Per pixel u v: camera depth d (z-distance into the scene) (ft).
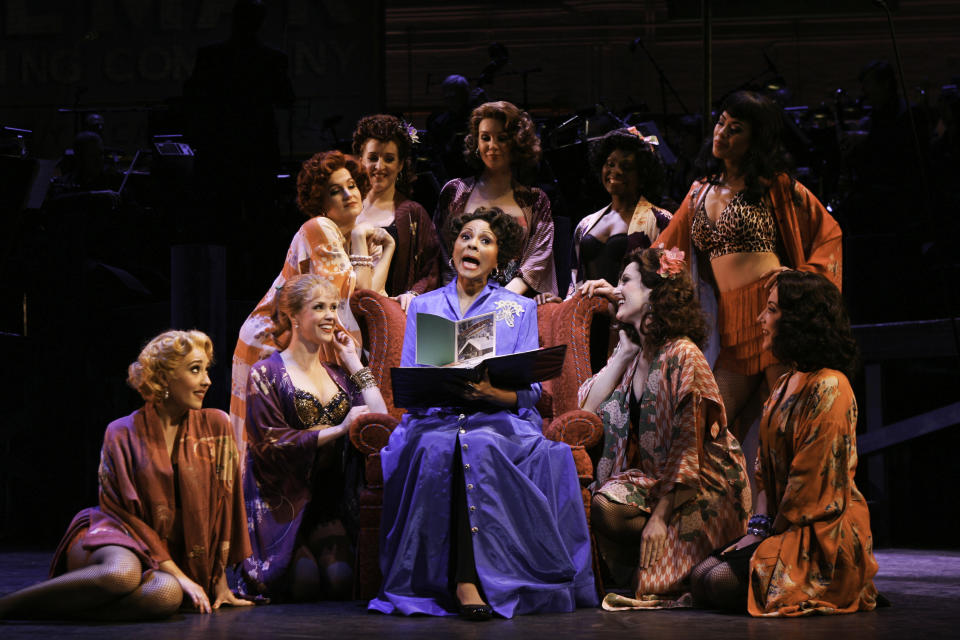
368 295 29.45
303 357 28.27
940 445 46.78
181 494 24.48
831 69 97.81
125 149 87.56
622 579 29.48
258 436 27.71
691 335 27.12
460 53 101.96
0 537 45.70
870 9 96.78
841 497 23.86
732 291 30.89
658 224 33.88
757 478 25.25
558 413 28.43
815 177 53.26
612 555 27.12
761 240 30.66
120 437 24.36
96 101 88.28
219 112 45.55
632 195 34.12
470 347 25.64
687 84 98.94
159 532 24.25
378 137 33.65
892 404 48.01
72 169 53.21
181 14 87.92
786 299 24.45
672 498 25.81
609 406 28.02
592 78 99.55
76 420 43.88
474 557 23.75
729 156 30.81
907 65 96.53
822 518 23.76
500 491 24.41
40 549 41.14
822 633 20.94
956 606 25.18
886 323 43.21
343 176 31.65
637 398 27.66
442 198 34.78
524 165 34.04
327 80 87.51
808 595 23.63
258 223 45.75
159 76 87.86
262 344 31.09
